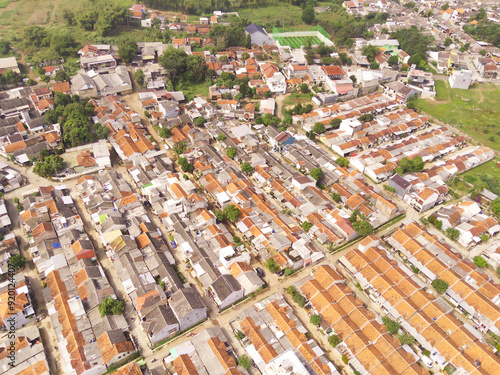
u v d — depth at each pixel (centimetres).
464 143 13725
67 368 6700
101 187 10662
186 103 15800
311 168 11850
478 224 10031
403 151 12925
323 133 13988
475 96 17112
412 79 17575
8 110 14225
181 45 19575
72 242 9169
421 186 11388
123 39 18700
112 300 7669
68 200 10438
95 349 6969
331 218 10162
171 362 6931
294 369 6347
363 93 17212
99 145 12550
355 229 9681
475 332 7612
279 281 8731
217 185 10956
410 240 9406
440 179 11744
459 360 6944
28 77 16912
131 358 7081
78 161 11962
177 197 10338
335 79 17062
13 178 11225
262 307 7875
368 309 8094
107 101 14962
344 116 14612
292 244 9281
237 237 9512
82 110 13775
